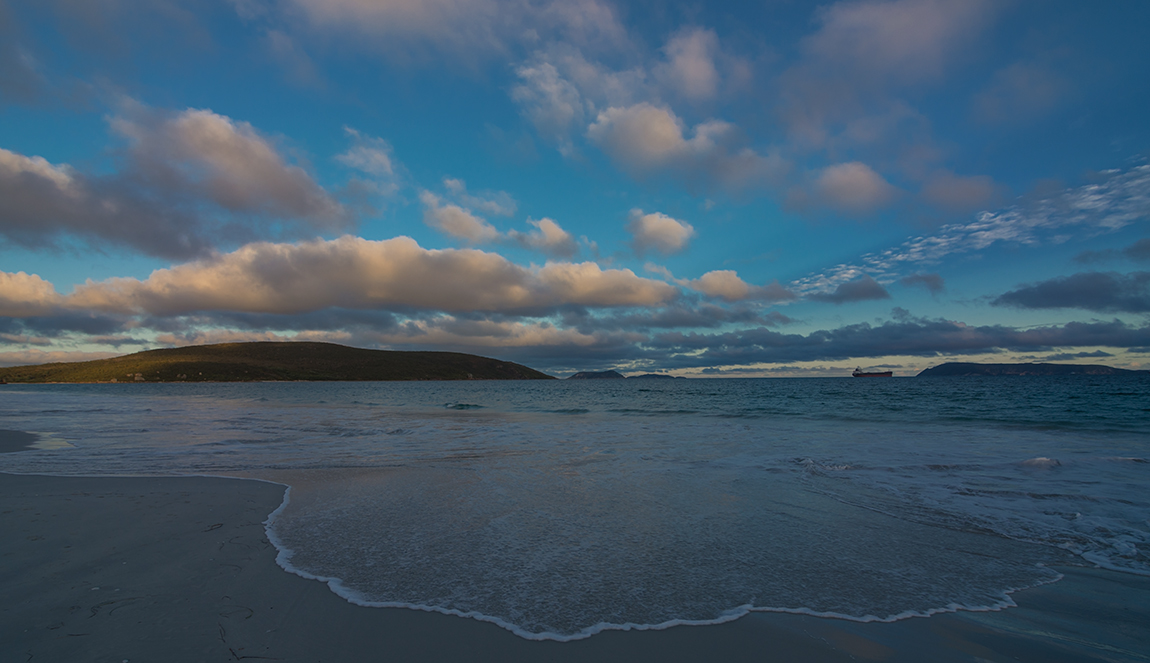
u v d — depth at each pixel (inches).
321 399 1744.6
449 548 173.6
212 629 115.2
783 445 470.0
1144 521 215.5
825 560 166.7
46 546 172.9
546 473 319.3
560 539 184.7
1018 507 237.9
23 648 104.7
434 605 130.2
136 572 149.6
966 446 467.8
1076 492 270.4
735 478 304.8
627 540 184.5
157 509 224.8
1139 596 142.1
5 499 243.4
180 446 454.9
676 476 311.0
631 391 2578.7
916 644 114.9
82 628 114.3
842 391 2046.0
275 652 106.4
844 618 127.1
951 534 195.5
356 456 394.6
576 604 132.0
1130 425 676.1
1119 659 108.3
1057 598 140.9
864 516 220.7
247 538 183.2
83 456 392.5
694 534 192.1
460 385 4916.3
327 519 209.8
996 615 130.2
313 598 132.8
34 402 1428.4
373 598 133.6
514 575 150.3
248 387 3907.5
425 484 284.0
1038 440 516.7
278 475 311.6
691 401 1397.6
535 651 108.9
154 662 100.9
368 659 105.0
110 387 3887.8
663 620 124.3
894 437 541.0
